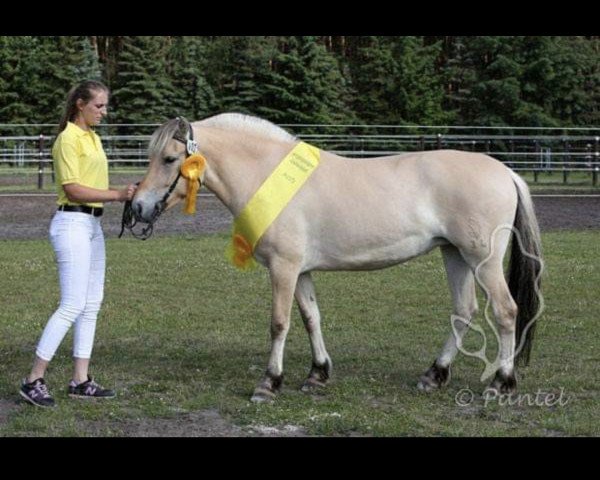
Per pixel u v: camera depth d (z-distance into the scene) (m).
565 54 33.31
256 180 5.51
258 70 33.50
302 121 32.84
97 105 5.16
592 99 34.69
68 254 5.12
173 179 5.43
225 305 8.62
